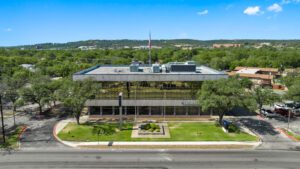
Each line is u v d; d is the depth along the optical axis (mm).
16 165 33562
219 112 49125
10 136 44812
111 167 32844
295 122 52375
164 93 53469
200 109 53938
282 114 57375
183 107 54031
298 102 61250
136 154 36906
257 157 35844
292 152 37625
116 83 53531
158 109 54219
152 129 45562
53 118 55750
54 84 59844
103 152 37719
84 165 33438
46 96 57375
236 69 128875
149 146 39750
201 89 50406
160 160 34875
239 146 39719
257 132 46281
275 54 167000
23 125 50969
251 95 51719
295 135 44656
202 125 49781
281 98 57969
